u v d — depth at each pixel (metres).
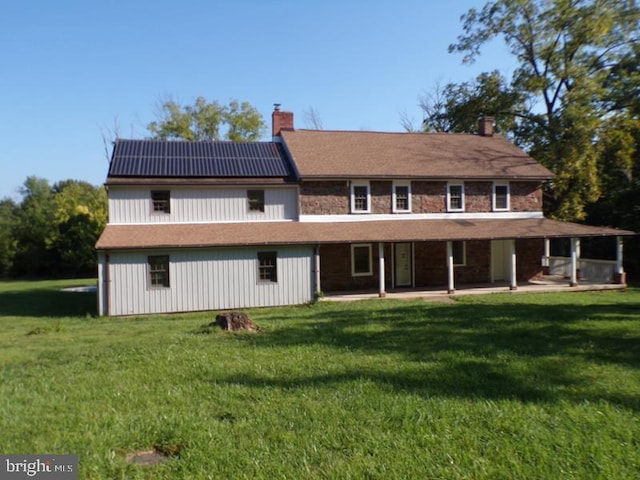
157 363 9.17
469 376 8.10
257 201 23.36
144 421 6.11
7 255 47.38
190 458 5.06
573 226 25.52
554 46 33.62
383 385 7.56
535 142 36.00
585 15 31.53
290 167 24.70
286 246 21.20
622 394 7.03
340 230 22.77
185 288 20.12
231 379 8.06
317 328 12.99
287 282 21.27
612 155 30.55
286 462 4.93
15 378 8.30
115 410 6.59
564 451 5.12
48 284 37.94
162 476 4.69
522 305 17.50
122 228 21.09
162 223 22.00
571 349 9.84
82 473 4.75
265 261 21.09
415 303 19.47
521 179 26.50
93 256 45.72
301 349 10.30
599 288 23.86
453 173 25.58
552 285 25.08
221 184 22.44
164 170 22.33
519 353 9.60
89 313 19.95
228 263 20.62
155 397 7.12
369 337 11.62
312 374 8.31
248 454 5.12
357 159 25.66
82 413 6.44
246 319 13.12
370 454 5.13
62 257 45.66
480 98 37.94
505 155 28.80
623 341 10.50
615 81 32.88
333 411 6.39
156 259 19.89
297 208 23.80
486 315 14.67
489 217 26.44
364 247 24.89
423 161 26.58
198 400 6.99
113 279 19.39
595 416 6.11
